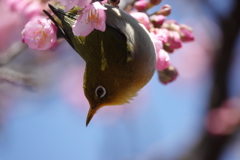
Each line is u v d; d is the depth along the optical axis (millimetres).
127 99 7449
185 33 8117
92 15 6371
